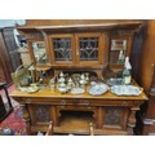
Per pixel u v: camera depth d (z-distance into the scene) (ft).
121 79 7.25
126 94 6.25
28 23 7.16
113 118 6.91
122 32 6.45
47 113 7.20
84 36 6.18
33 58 7.16
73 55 6.56
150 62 6.14
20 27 6.67
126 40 6.62
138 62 7.38
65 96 6.41
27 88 7.01
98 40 6.23
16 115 9.46
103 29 5.98
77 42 6.30
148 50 6.31
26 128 7.51
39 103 6.81
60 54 6.65
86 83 7.18
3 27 12.96
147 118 6.69
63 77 7.20
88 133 7.13
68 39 6.31
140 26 6.42
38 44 6.95
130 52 6.95
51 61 6.78
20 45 11.98
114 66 7.07
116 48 6.79
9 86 13.06
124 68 7.02
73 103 6.65
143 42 6.77
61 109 7.00
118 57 6.94
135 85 6.91
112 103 6.40
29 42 6.94
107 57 6.62
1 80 13.20
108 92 6.54
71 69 7.03
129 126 6.82
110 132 7.05
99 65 6.64
